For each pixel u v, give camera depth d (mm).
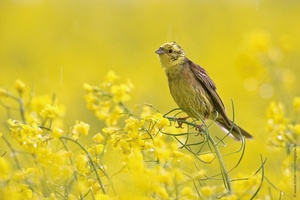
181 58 12188
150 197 8406
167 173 8008
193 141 14352
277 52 19453
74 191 9203
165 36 30547
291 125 10438
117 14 32906
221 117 12172
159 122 8992
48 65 26625
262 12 32938
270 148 11125
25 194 8609
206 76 12156
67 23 31891
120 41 30234
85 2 33688
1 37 29906
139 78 24516
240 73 19250
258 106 17594
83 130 9203
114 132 9086
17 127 8812
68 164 8797
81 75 25422
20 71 26047
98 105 10852
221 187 9039
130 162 8461
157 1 33594
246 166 13102
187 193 8547
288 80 19094
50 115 9383
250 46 19094
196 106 12133
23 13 32281
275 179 11594
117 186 9734
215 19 32281
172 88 12320
